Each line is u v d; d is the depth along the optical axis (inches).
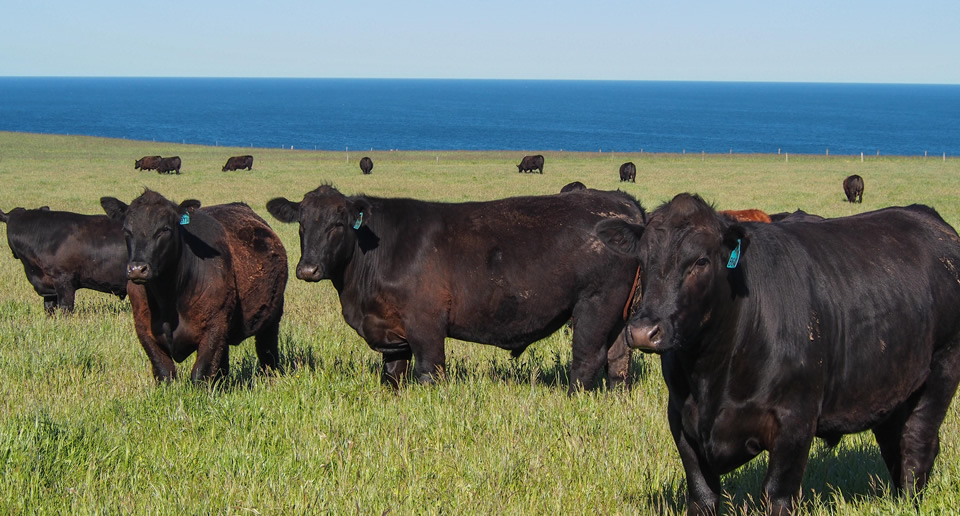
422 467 239.0
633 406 302.0
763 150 4899.1
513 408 293.9
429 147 4788.4
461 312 334.0
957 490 219.1
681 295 183.0
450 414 282.2
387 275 331.0
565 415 287.9
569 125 7785.4
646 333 179.2
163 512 205.6
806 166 2438.5
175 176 2078.0
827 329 198.2
